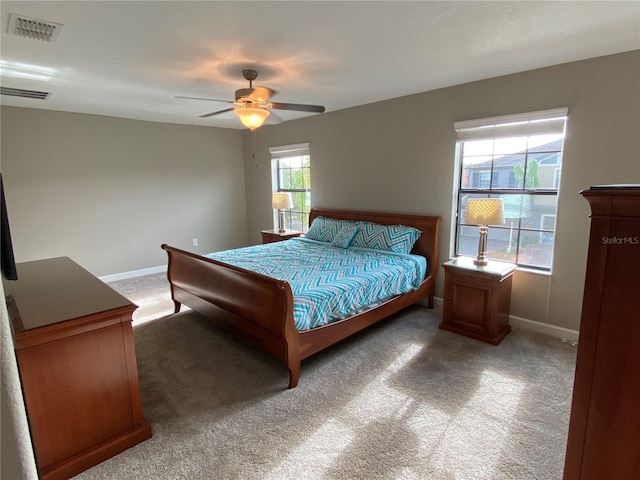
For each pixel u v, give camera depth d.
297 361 2.41
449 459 1.78
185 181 5.65
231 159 6.17
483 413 2.11
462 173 3.62
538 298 3.19
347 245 4.05
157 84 3.28
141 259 5.32
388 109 4.02
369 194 4.38
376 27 2.12
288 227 5.84
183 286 3.52
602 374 0.94
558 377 2.48
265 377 2.55
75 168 4.60
